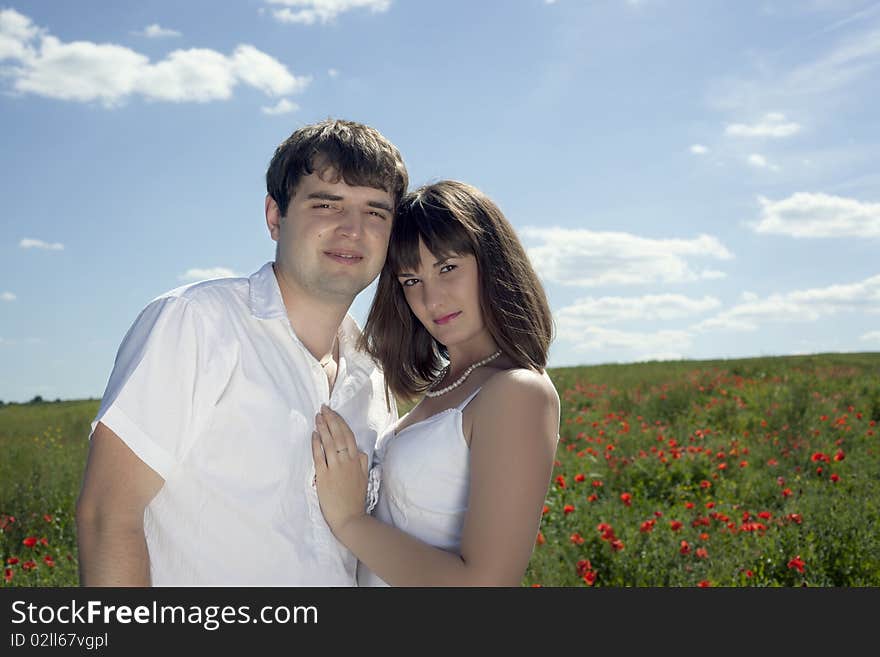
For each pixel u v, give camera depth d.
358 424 2.51
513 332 2.46
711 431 10.02
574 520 5.89
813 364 17.92
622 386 15.49
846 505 5.75
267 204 2.49
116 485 2.01
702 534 5.23
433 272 2.52
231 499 2.14
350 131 2.34
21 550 6.02
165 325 2.12
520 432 2.24
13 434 12.46
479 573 2.17
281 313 2.30
